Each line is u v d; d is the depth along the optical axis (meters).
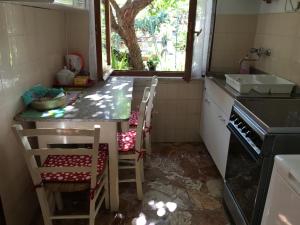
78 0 2.06
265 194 1.46
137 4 2.90
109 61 2.90
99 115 1.73
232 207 1.85
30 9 1.83
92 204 1.58
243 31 2.76
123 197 2.15
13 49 1.62
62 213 1.95
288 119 1.51
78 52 2.74
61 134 1.36
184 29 2.88
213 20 2.65
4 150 1.53
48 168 1.48
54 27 2.34
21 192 1.75
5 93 1.54
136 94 2.90
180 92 2.94
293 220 1.05
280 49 2.32
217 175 2.48
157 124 3.06
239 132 1.71
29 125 1.84
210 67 2.84
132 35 3.01
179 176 2.45
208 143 2.70
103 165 1.72
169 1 2.90
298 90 2.07
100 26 2.49
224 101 2.19
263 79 2.38
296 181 1.03
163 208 2.04
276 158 1.21
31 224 1.86
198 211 2.02
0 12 1.46
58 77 2.36
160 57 3.07
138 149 1.96
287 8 2.20
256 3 2.68
